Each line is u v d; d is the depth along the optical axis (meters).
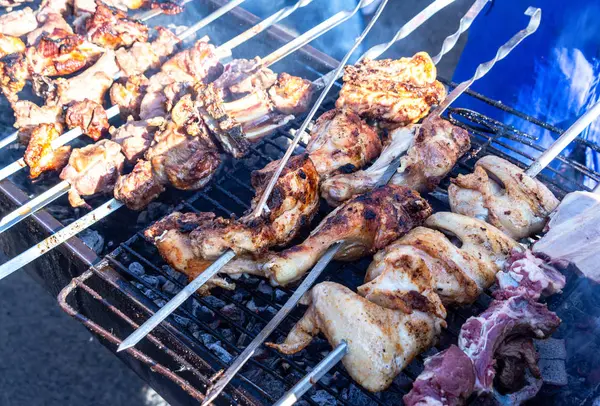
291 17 1.15
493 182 0.58
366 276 0.52
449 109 0.69
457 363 0.46
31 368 0.80
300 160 0.56
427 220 0.55
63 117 0.70
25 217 0.60
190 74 0.71
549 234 0.53
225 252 0.52
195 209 0.61
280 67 0.81
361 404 0.53
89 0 0.81
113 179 0.64
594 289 0.53
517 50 0.77
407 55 1.14
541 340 0.52
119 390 0.80
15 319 0.84
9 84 0.72
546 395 0.51
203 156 0.61
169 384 0.54
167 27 0.79
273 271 0.52
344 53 1.07
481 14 0.81
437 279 0.50
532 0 0.75
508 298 0.49
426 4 1.26
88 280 0.57
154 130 0.65
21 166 0.65
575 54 0.74
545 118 0.78
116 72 0.74
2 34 0.75
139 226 0.67
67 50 0.73
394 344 0.47
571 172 0.79
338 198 0.58
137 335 0.48
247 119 0.66
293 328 0.50
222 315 0.53
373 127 0.67
